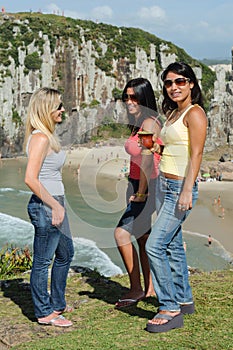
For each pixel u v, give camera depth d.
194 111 5.43
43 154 5.58
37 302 6.02
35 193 5.61
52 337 5.64
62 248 6.07
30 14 142.00
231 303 6.50
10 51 124.19
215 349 4.96
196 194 5.72
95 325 5.96
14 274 10.66
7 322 6.16
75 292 7.51
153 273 5.69
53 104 5.63
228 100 98.81
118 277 8.62
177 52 151.75
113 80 139.75
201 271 9.23
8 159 95.75
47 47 130.38
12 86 121.50
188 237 35.72
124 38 146.00
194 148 5.39
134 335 5.43
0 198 57.38
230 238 35.47
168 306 5.60
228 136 97.44
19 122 120.19
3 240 35.66
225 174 67.94
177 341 5.18
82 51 135.75
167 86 5.68
